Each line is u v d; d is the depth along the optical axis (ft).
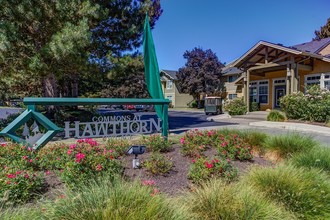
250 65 62.95
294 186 9.79
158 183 11.39
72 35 26.02
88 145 13.75
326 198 9.52
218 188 8.98
